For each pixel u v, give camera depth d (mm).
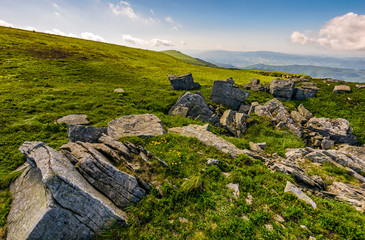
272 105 27172
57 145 15305
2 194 8188
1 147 14594
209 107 27766
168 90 38656
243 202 8844
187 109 24281
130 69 57812
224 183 10055
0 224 6711
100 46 96188
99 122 20531
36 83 34250
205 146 14344
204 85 45000
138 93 33562
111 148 10469
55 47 67812
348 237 7465
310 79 49094
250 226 7551
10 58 45688
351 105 31578
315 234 7668
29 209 6562
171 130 17484
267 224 7902
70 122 19750
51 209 5930
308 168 13539
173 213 7922
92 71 47656
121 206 7688
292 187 10234
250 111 27609
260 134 21281
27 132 17312
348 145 20016
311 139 22234
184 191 8820
